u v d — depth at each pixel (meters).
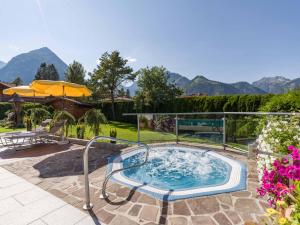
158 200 3.03
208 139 6.81
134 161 6.14
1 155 6.10
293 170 1.78
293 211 1.30
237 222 2.43
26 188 3.58
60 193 3.36
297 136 2.74
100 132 8.21
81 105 15.70
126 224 2.44
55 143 8.00
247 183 3.58
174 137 7.58
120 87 22.02
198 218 2.54
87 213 2.71
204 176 5.17
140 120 7.71
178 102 15.91
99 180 3.91
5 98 27.56
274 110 5.45
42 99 21.77
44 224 2.51
